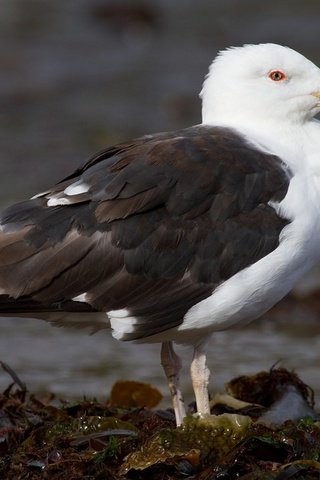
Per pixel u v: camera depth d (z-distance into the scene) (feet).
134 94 100.99
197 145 39.11
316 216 39.09
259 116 42.29
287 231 38.42
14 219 37.93
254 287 38.29
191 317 38.17
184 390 49.90
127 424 38.65
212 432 35.96
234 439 35.83
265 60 42.27
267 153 39.78
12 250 37.32
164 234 37.78
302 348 56.03
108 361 53.88
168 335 39.01
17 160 87.56
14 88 101.45
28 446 37.55
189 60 108.99
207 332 39.22
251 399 43.42
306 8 121.29
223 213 38.19
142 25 117.91
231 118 42.57
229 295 38.09
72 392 49.01
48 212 37.81
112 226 37.50
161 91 101.55
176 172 38.11
